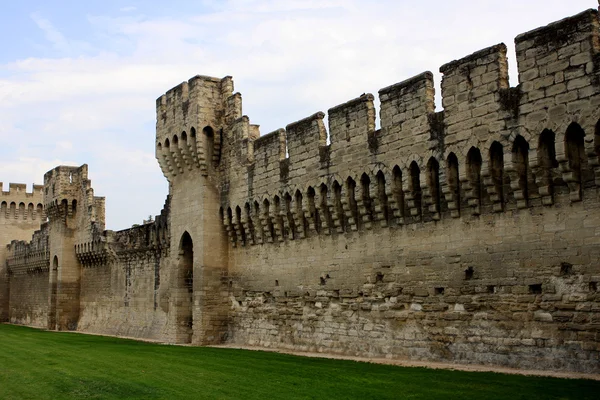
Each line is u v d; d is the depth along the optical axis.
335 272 41.19
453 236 33.72
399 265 36.69
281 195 45.41
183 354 42.56
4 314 109.38
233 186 50.66
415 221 35.91
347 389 27.39
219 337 50.84
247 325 49.16
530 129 29.66
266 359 38.72
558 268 28.86
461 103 32.94
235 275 50.94
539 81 29.47
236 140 50.69
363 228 39.38
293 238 45.09
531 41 29.88
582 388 24.33
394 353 36.53
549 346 28.86
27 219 112.81
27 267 99.62
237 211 50.09
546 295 29.16
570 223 28.59
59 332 75.69
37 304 96.25
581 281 27.98
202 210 51.53
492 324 31.33
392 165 36.69
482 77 32.00
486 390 25.22
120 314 69.56
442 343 33.75
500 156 31.42
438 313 34.09
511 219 30.98
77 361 40.50
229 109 52.03
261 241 48.19
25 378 34.31
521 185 30.33
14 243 106.50
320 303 42.28
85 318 78.56
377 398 25.22
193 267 52.09
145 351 45.25
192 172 53.38
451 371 30.33
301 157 43.75
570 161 28.28
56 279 83.81
